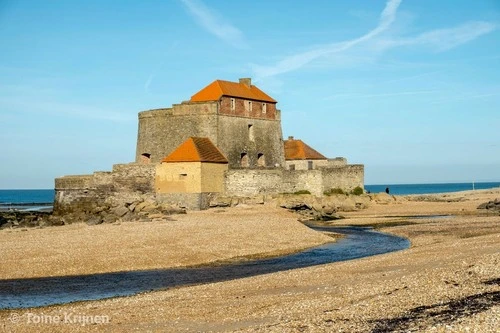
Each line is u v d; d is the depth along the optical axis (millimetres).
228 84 99500
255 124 100750
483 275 29734
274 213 76438
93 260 44656
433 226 70875
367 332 21875
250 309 28297
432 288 28531
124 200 86812
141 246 50031
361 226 75938
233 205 83250
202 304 29906
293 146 112500
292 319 25562
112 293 34812
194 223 64562
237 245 53750
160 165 86000
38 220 72562
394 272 35344
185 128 94625
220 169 88000
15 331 26281
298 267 44406
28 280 38875
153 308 29422
